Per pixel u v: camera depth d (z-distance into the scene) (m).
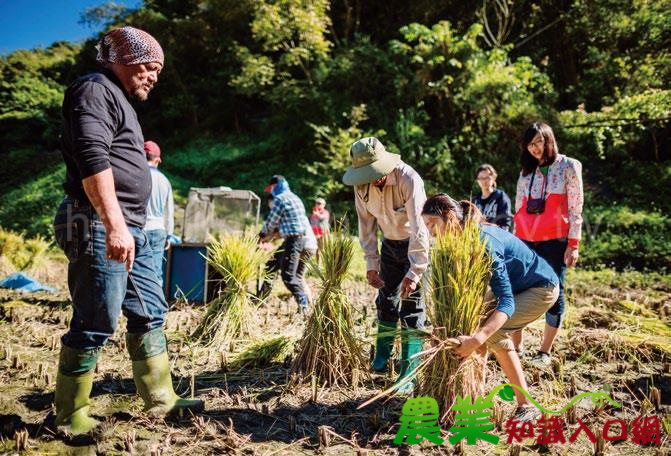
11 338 4.53
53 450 2.52
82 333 2.60
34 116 23.00
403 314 3.55
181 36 22.05
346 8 19.38
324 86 16.73
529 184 4.01
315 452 2.59
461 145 14.87
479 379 2.81
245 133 20.58
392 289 3.71
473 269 2.74
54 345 4.30
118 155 2.61
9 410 2.95
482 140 14.80
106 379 3.52
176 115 21.42
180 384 3.50
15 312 5.44
